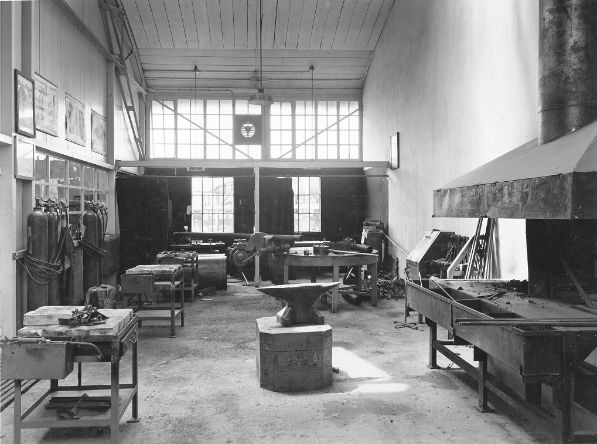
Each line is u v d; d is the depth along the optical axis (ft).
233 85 51.01
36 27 24.16
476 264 23.79
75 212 30.40
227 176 46.37
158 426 13.15
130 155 44.86
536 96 19.54
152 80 50.16
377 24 43.86
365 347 20.90
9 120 20.85
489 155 23.53
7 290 20.92
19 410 11.39
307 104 52.85
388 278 38.88
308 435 12.61
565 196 10.01
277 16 43.42
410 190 35.86
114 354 11.65
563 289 15.19
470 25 25.52
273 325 16.89
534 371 10.87
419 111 33.83
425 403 14.70
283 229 46.88
